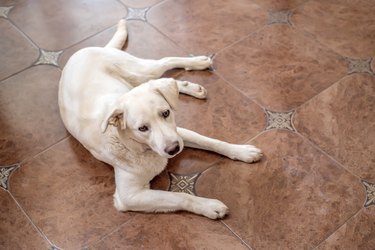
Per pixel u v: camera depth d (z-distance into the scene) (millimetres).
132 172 1715
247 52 2318
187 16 2527
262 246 1661
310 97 2102
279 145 1941
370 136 1938
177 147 1538
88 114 1785
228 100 2119
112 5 2637
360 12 2457
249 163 1883
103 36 2477
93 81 1867
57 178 1922
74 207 1827
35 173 1947
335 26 2398
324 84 2146
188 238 1701
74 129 1863
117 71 1989
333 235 1666
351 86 2127
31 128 2107
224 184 1837
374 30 2361
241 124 2031
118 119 1569
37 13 2635
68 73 1929
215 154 1928
